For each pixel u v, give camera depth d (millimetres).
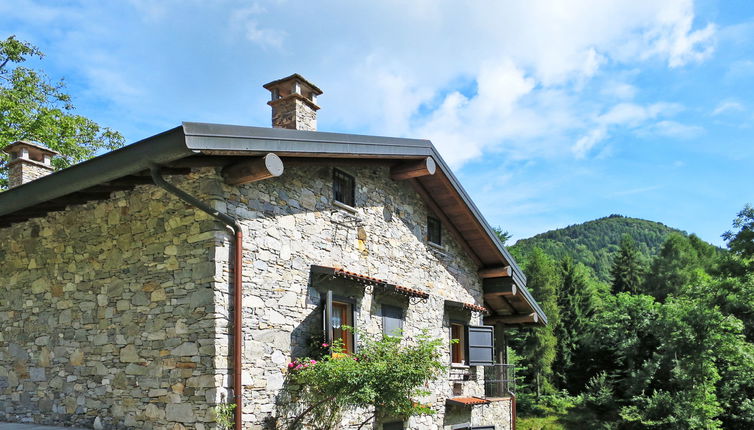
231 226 7387
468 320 13266
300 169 8859
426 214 12289
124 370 7750
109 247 8258
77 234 8680
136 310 7773
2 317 9430
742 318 25734
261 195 8000
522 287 14359
